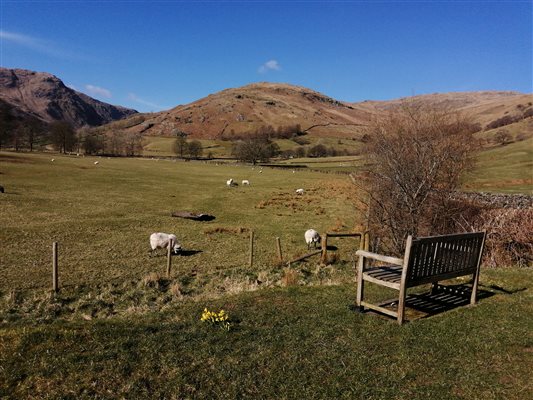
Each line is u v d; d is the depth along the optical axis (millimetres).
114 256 21781
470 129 22094
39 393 5629
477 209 21234
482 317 8438
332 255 21766
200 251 24078
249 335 7488
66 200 40156
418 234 20672
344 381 5961
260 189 58312
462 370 6277
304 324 8062
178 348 6871
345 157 140875
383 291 10602
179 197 47531
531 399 5488
